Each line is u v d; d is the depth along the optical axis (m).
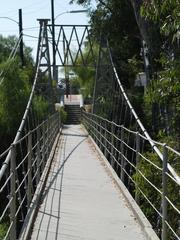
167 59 12.56
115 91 35.00
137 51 32.16
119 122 29.66
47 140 19.75
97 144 25.89
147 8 10.21
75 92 93.12
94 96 39.19
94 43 41.59
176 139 13.87
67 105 67.56
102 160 19.53
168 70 11.26
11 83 31.61
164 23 9.78
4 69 32.72
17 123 29.84
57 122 35.16
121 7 30.00
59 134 35.97
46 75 42.81
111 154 17.28
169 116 14.46
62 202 11.65
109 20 31.02
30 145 11.23
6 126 29.31
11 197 7.43
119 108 32.12
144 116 27.92
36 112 30.97
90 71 64.06
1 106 30.25
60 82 82.38
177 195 10.92
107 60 37.56
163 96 11.45
